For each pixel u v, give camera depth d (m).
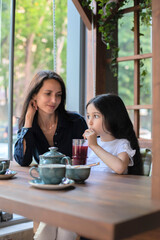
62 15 6.32
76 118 2.15
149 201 0.89
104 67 2.78
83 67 3.06
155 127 0.92
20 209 0.89
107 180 1.30
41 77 1.89
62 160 1.34
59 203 0.86
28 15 6.22
